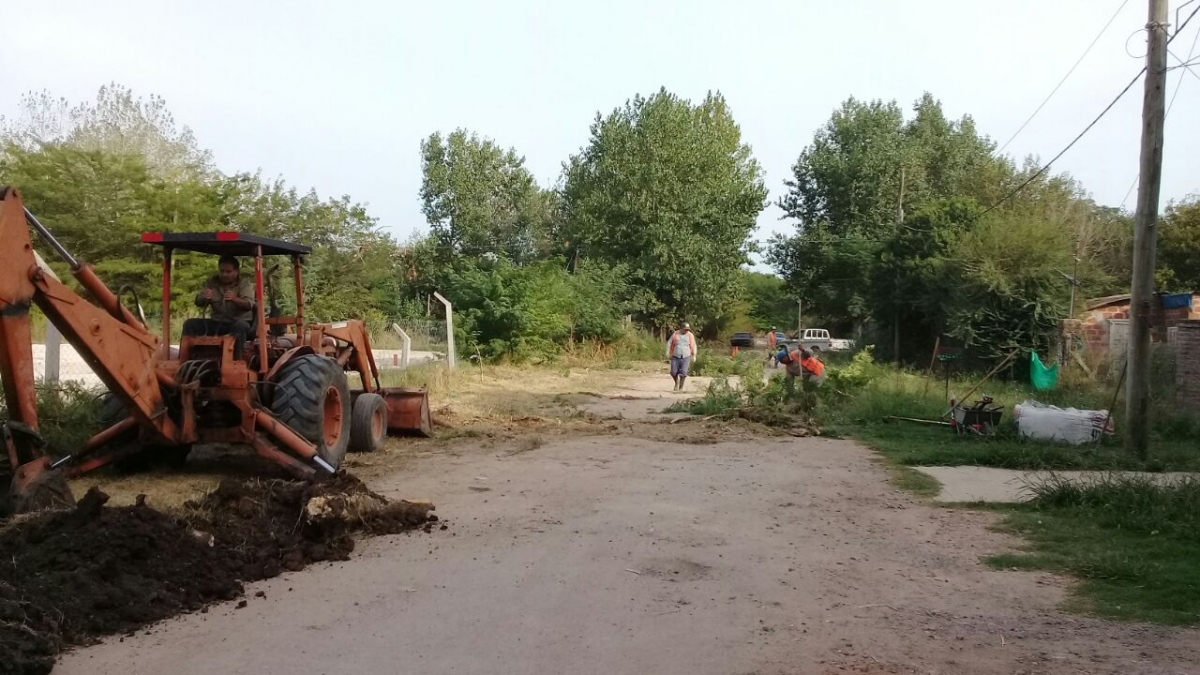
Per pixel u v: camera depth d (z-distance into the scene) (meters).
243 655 4.32
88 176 24.78
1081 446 11.66
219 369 8.30
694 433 12.63
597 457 10.45
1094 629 4.82
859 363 16.94
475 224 44.44
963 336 24.98
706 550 6.38
